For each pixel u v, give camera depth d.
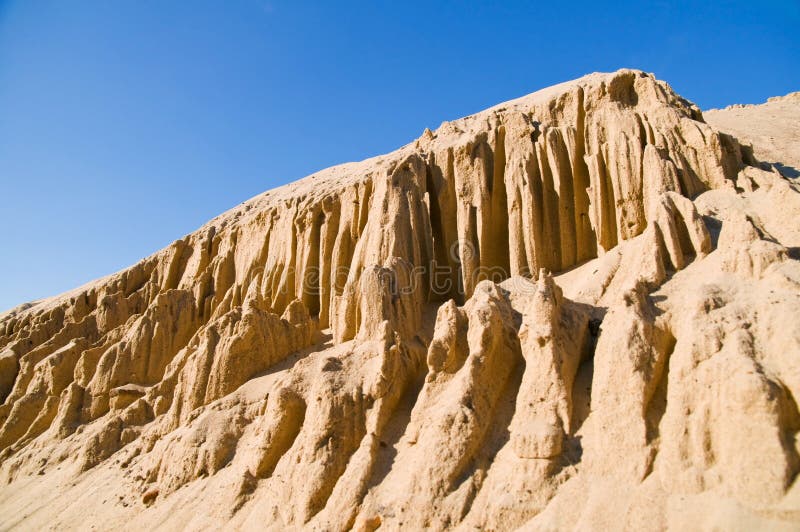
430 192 29.81
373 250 26.86
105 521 22.33
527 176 26.06
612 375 15.60
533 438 15.40
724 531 11.94
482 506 15.07
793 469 12.31
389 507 16.00
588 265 24.02
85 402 33.12
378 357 20.44
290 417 21.19
